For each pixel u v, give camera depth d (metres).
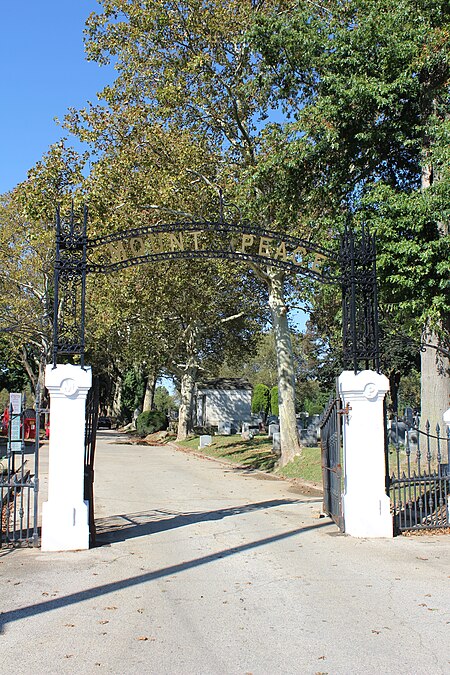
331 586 7.71
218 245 22.95
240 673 5.09
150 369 47.12
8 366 58.50
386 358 35.38
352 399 10.99
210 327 40.31
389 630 6.10
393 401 38.06
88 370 10.13
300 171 16.62
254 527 11.88
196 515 13.49
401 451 18.47
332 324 30.44
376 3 15.41
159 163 21.14
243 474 23.77
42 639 5.92
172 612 6.73
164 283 26.92
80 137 20.48
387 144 16.30
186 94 21.28
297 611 6.73
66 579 8.11
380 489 10.85
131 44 21.48
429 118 14.99
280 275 23.39
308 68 16.69
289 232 20.05
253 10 20.12
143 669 5.19
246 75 20.94
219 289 31.84
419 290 14.03
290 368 23.81
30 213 20.20
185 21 20.83
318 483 19.31
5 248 39.66
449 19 15.09
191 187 21.19
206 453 33.31
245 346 43.31
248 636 5.96
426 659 5.37
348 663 5.29
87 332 37.75
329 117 15.52
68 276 10.91
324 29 15.99
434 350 15.88
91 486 10.49
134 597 7.30
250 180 17.52
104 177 19.84
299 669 5.16
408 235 14.31
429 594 7.33
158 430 53.44
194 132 21.84
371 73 15.48
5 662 5.37
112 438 51.66
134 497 16.59
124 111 20.88
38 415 10.14
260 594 7.39
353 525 10.81
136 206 20.39
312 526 11.88
